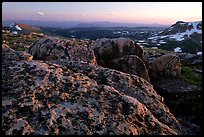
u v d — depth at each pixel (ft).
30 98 35.86
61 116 33.96
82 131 32.65
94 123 34.04
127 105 38.52
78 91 39.37
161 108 43.34
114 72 48.83
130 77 48.52
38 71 41.91
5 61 46.83
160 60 80.53
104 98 38.96
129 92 44.88
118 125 34.45
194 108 53.36
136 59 68.80
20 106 34.40
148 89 47.37
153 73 78.43
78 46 63.72
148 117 38.04
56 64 46.80
